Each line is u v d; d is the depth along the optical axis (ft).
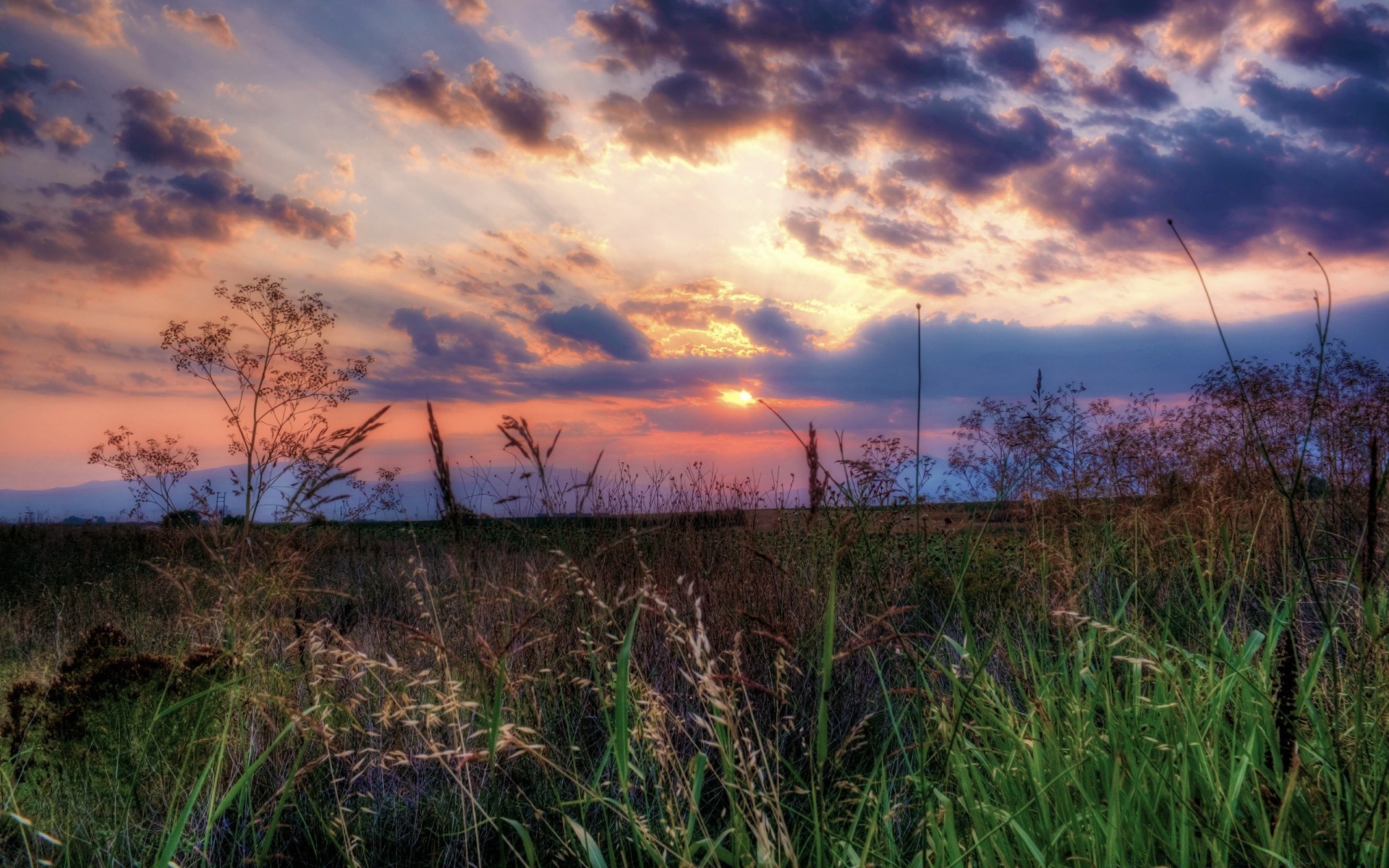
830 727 9.51
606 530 15.67
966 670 7.98
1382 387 18.69
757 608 12.64
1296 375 20.33
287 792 5.65
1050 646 10.00
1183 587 11.44
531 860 5.85
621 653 5.08
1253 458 15.66
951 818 5.52
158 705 8.75
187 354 21.03
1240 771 5.46
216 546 10.47
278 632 10.15
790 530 15.03
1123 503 14.76
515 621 8.34
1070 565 10.01
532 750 5.76
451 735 8.64
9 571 26.23
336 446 5.61
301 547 10.33
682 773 6.49
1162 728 6.61
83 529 32.91
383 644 10.75
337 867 8.07
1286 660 5.65
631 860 7.20
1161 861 5.55
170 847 5.24
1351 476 13.44
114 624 15.69
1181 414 21.18
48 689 9.37
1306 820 5.39
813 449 4.54
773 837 5.54
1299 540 5.64
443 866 7.96
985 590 11.44
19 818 6.83
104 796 8.77
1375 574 5.37
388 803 9.05
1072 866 5.49
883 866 5.74
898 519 13.23
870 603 11.77
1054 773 6.21
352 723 7.76
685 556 15.56
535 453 5.57
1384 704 5.85
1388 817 4.73
